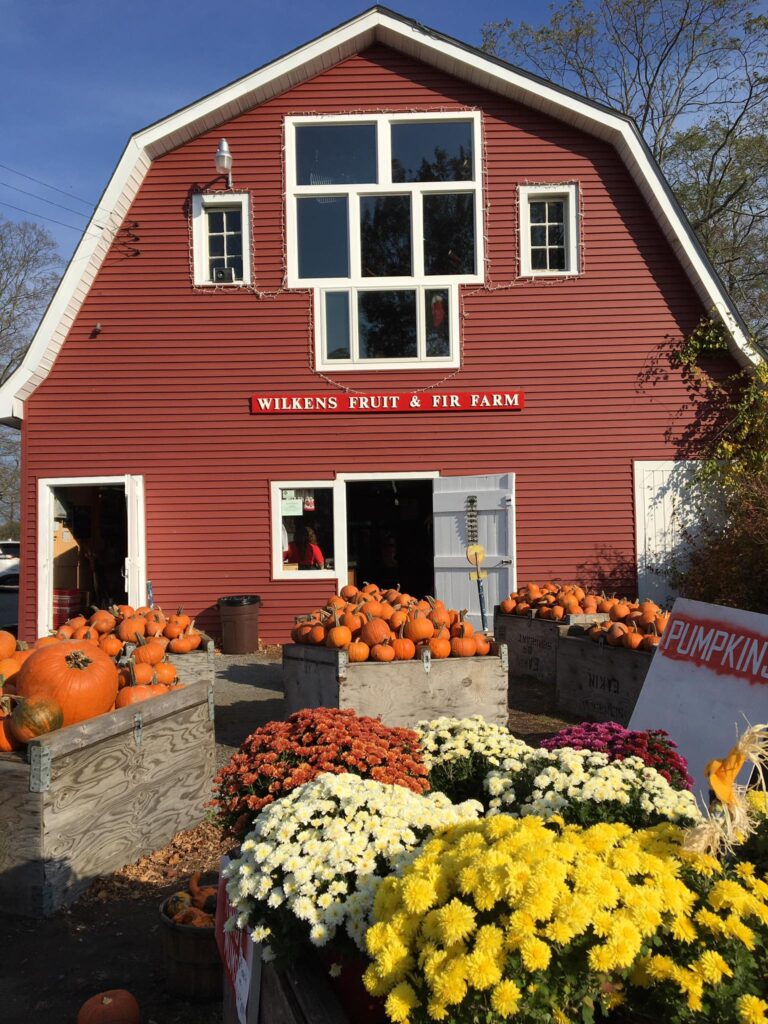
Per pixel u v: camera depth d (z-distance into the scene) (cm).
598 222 1261
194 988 344
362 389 1255
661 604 1232
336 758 326
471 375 1258
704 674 479
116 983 357
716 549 1156
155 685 552
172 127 1228
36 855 408
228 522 1248
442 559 1239
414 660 673
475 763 345
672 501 1245
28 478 1238
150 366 1248
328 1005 208
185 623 798
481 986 167
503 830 211
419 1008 177
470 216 1273
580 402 1255
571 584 1234
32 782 408
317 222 1278
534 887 178
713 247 2844
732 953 182
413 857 226
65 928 401
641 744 340
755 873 218
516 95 1254
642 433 1252
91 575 1437
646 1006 183
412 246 1263
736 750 213
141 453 1244
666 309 1255
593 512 1250
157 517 1244
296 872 224
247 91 1229
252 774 318
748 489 1153
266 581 1245
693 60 2658
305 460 1252
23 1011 338
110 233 1240
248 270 1259
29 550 1236
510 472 1251
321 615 768
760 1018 164
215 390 1252
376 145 1265
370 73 1262
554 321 1259
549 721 776
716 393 1249
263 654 1192
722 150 2748
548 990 173
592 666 773
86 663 475
